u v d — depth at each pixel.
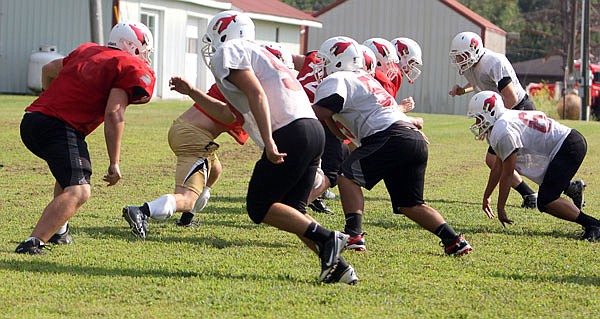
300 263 16.52
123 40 17.02
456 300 14.10
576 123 61.09
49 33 67.75
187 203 19.09
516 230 20.98
